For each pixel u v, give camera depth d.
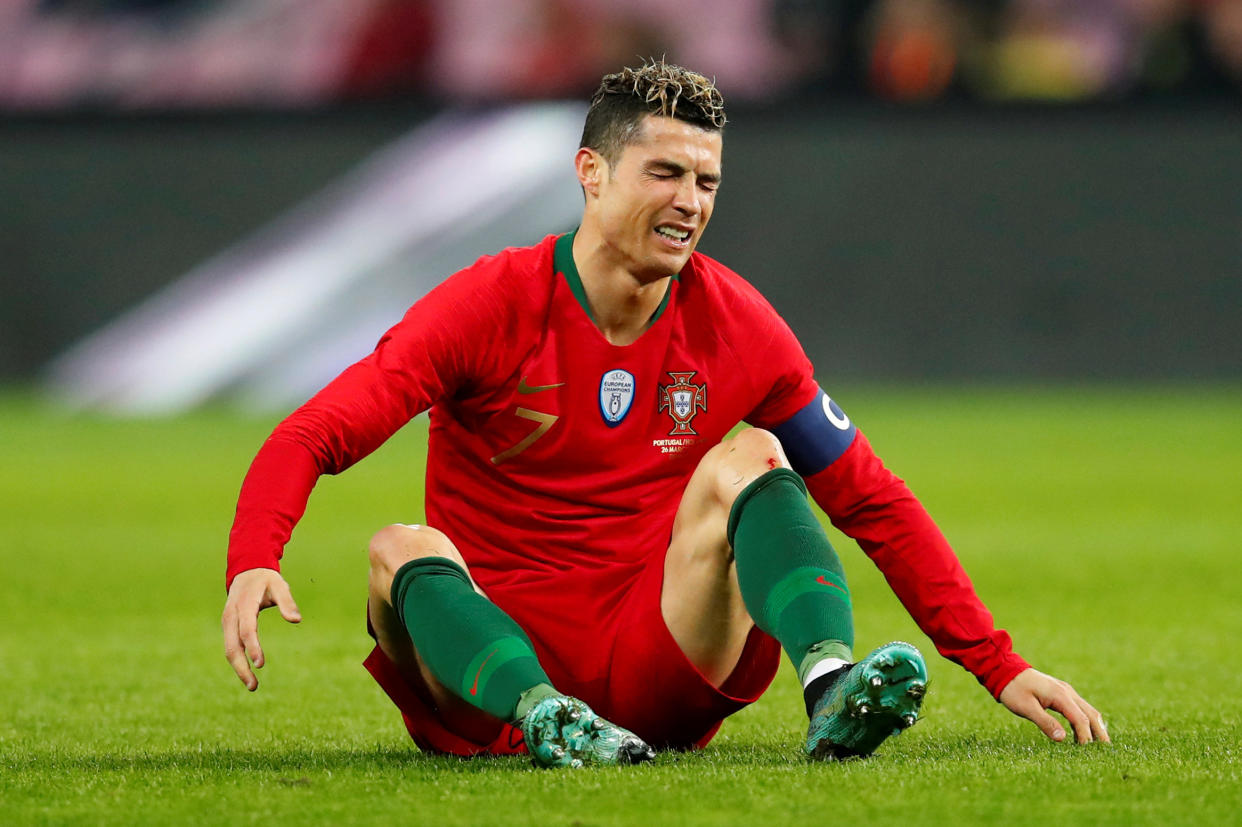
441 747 9.88
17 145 72.25
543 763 8.39
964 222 71.25
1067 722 11.42
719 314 9.83
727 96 69.12
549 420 9.55
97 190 72.56
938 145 70.31
